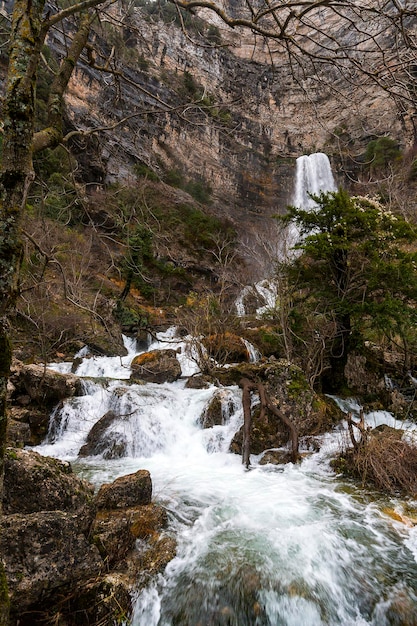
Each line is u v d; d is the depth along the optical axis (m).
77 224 14.70
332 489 5.41
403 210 14.10
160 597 3.30
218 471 6.18
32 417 7.74
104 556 3.39
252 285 17.16
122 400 8.16
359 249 9.11
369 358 11.37
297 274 10.70
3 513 3.18
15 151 1.81
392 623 3.26
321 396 8.81
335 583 3.55
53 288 12.59
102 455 7.07
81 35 3.01
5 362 1.77
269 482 5.66
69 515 3.20
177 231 23.11
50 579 2.84
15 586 2.68
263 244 15.86
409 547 4.09
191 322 13.18
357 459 5.77
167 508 4.73
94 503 3.81
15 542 2.84
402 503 5.01
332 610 3.33
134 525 3.97
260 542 4.04
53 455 7.07
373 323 9.18
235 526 4.36
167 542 3.91
